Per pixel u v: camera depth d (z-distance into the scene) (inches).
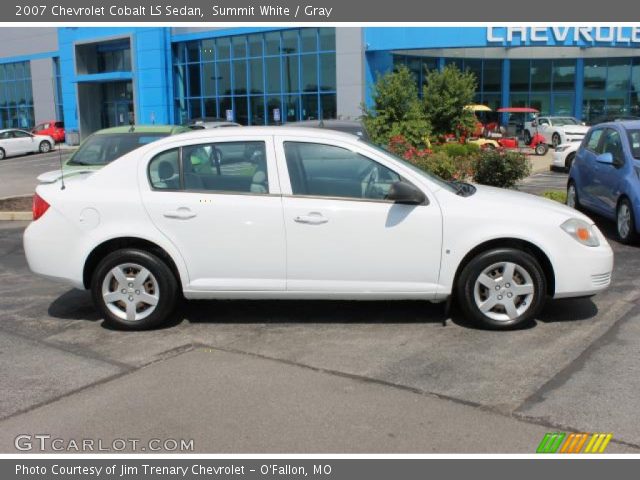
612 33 1186.6
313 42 1233.4
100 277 225.6
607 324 224.7
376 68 1196.5
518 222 216.1
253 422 159.8
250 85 1336.1
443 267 217.0
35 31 1763.0
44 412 166.9
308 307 250.8
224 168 223.0
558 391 172.6
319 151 220.7
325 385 179.5
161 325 232.2
